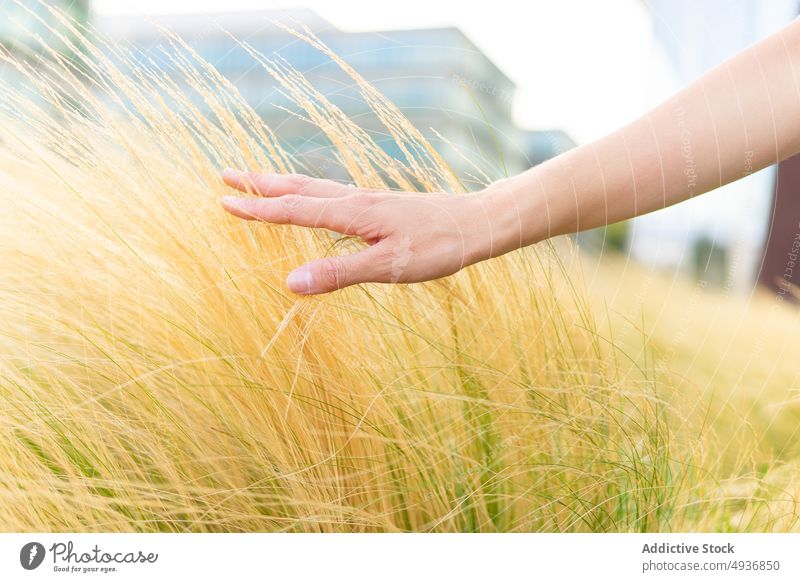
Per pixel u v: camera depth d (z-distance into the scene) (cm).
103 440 47
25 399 47
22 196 50
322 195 45
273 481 46
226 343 45
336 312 46
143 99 49
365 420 45
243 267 45
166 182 48
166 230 46
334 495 46
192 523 47
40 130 52
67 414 46
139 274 46
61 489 46
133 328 48
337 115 53
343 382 46
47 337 50
